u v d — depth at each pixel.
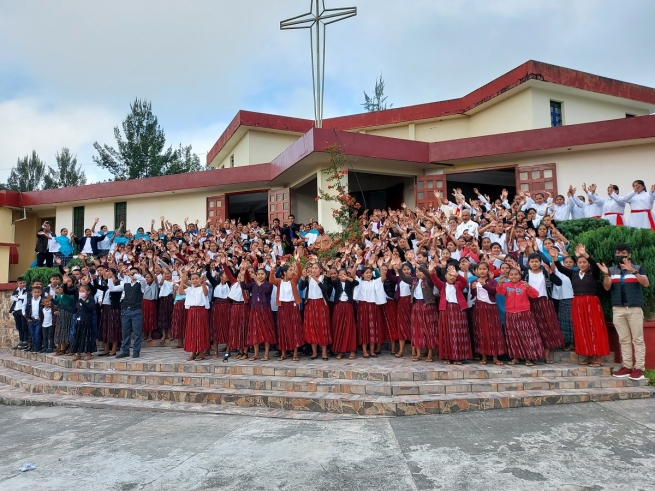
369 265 7.97
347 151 11.87
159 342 9.69
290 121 17.00
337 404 5.82
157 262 10.22
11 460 4.73
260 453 4.55
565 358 7.07
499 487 3.64
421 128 16.64
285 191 14.74
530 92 13.89
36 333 9.96
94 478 4.14
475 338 6.96
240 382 6.75
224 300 8.21
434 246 8.34
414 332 7.16
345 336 7.48
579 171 12.44
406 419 5.46
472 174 15.54
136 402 6.72
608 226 7.93
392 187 15.77
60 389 7.50
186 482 3.96
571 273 6.93
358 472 4.02
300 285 7.88
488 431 4.93
